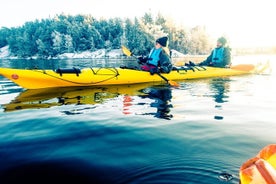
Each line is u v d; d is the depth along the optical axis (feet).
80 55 206.49
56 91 20.92
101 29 215.10
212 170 6.88
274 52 163.63
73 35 212.64
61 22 220.84
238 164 7.23
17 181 6.36
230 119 12.22
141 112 13.69
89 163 7.33
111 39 209.46
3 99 17.52
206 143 8.91
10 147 8.60
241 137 9.53
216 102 16.47
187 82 26.89
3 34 268.82
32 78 21.93
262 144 8.80
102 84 24.56
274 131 10.29
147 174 6.69
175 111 13.93
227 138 9.43
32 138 9.53
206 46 212.02
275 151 4.11
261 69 36.50
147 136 9.75
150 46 173.99
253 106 15.21
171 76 28.30
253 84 25.07
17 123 11.59
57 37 210.59
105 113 13.47
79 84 23.56
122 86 23.80
